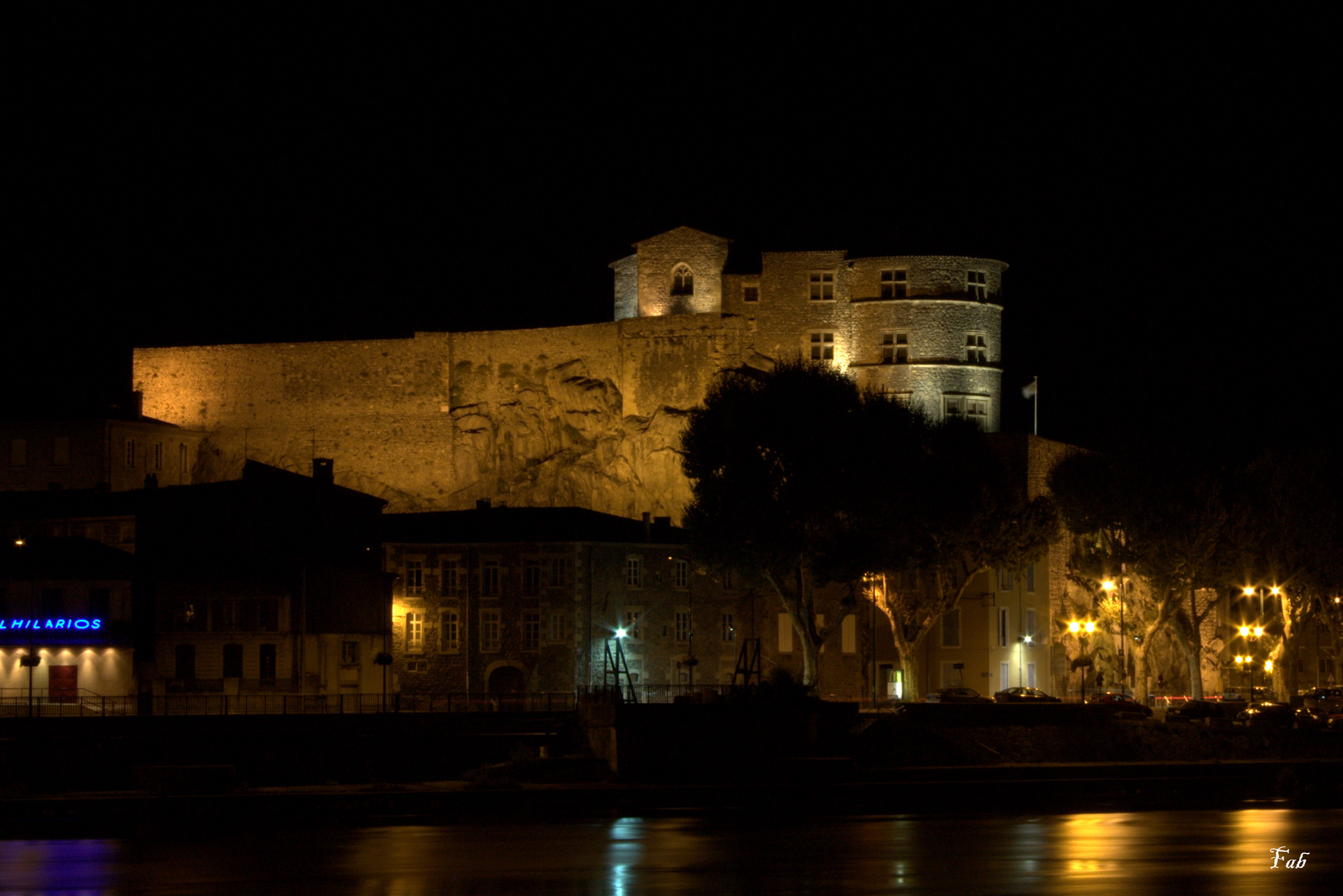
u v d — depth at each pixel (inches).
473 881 2522.1
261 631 4362.7
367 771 3531.0
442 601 4751.5
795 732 3654.0
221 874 2573.8
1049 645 5147.6
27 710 4003.4
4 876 2566.4
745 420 4274.1
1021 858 2755.9
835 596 4877.0
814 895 2431.1
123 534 4554.6
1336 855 2810.0
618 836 2965.1
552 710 3873.0
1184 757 3922.2
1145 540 4648.1
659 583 4803.2
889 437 4269.2
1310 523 4813.0
